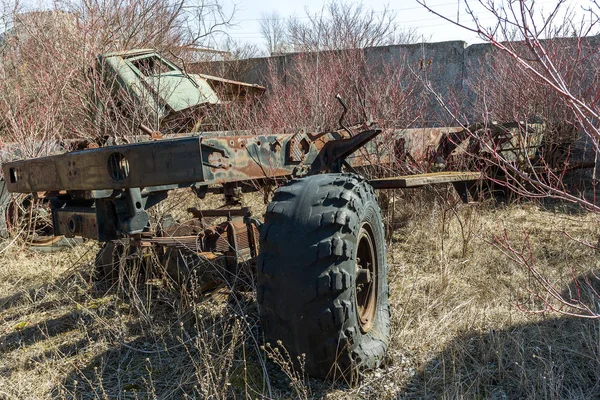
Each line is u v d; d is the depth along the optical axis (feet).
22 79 25.13
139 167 8.00
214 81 25.99
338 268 7.80
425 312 10.92
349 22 41.91
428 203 19.06
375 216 9.59
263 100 29.96
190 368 9.12
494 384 8.73
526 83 22.15
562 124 22.61
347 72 27.17
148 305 10.98
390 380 8.59
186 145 7.59
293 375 8.30
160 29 35.88
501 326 10.45
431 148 17.88
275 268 7.93
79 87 21.47
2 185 17.30
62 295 12.94
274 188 14.03
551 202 23.32
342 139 11.73
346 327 7.89
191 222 13.30
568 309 11.16
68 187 9.11
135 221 8.80
